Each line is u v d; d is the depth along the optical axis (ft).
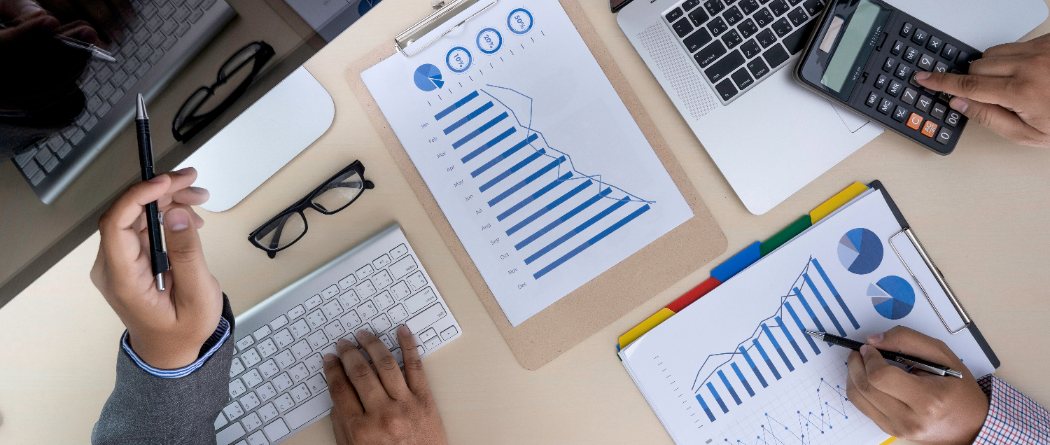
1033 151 2.22
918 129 2.16
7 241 1.54
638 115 2.23
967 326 2.23
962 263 2.25
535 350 2.27
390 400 2.20
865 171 2.25
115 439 1.91
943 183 2.24
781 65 2.18
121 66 1.48
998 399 2.16
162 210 1.83
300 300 2.23
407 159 2.24
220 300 1.80
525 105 2.23
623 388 2.28
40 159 1.51
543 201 2.24
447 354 2.28
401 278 2.23
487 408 2.29
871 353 2.16
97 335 2.30
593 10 2.23
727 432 2.27
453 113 2.24
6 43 1.37
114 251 1.56
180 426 1.92
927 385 2.11
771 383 2.27
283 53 1.65
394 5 2.23
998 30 2.18
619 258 2.25
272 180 2.25
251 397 2.25
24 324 2.28
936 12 2.19
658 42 2.19
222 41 1.56
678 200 2.24
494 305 2.26
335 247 2.26
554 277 2.25
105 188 1.63
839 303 2.26
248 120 2.18
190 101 1.60
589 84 2.23
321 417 2.27
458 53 2.22
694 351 2.26
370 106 2.23
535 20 2.22
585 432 2.30
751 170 2.21
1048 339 2.23
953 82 2.09
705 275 2.26
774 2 2.15
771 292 2.26
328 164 2.25
